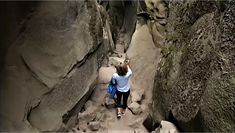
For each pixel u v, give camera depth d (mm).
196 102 3836
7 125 3746
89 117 5219
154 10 6703
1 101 3680
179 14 5016
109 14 12094
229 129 3256
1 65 3574
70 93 4648
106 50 7035
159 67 5398
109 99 5676
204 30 4109
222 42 3533
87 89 5215
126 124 5367
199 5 4367
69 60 4379
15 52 3643
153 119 5043
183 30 4773
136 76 6484
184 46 4578
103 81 6160
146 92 6191
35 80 3945
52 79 4137
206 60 3861
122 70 5285
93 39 5301
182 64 4461
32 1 3582
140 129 5281
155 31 6770
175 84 4488
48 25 3873
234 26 3410
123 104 5617
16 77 3736
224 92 3334
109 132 5125
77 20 4531
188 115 3951
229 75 3324
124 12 12797
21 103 3803
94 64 5555
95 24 5422
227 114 3281
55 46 4059
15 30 3557
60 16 3994
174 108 4324
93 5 5312
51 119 4270
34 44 3809
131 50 7066
